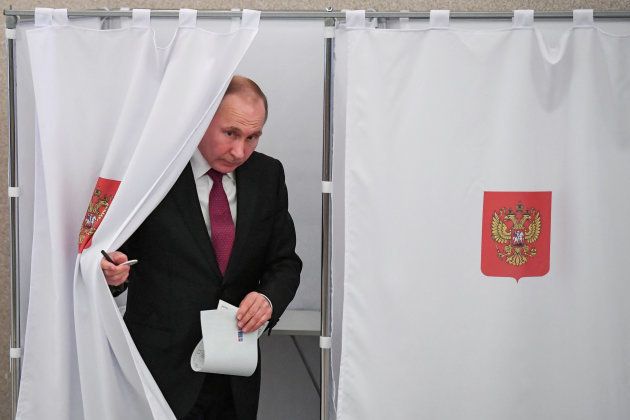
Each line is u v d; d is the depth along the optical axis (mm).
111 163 2021
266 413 3064
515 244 2070
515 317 2078
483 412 2090
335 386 2250
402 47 2033
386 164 2055
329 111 2088
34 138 2180
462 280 2074
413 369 2086
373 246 2068
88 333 2016
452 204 2062
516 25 2025
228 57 1979
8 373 3066
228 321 1958
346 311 2080
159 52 2037
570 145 2055
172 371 1981
